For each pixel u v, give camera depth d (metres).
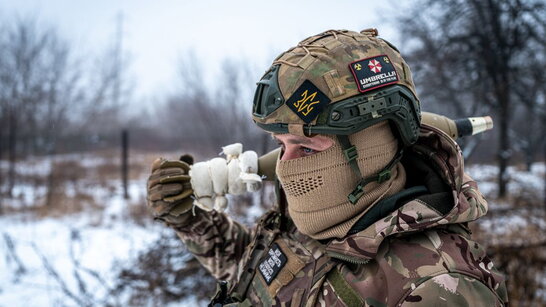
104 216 7.19
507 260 3.31
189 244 1.36
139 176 13.17
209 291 3.49
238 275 1.18
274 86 0.94
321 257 0.96
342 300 0.85
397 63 0.95
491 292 0.80
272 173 1.25
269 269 1.05
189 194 1.24
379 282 0.83
